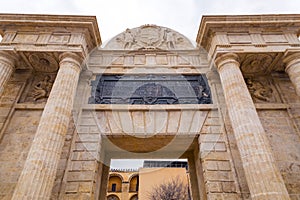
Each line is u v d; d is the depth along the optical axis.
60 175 8.98
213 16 12.16
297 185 9.07
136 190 36.34
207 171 9.23
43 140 7.92
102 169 11.18
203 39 12.65
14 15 11.90
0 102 11.25
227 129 10.31
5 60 10.77
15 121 10.71
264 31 12.36
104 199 10.58
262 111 11.49
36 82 12.50
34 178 7.03
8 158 9.53
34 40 11.55
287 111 11.41
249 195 8.60
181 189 19.50
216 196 8.66
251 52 11.28
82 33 11.90
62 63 10.61
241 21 12.20
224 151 9.80
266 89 12.52
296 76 10.47
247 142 8.24
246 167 7.91
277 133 10.66
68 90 9.59
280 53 11.42
